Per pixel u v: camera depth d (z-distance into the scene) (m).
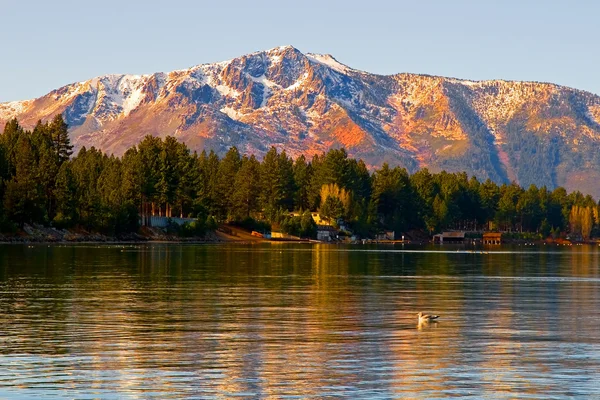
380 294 110.12
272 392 51.06
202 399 49.47
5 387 51.94
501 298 105.94
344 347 65.88
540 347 66.31
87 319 80.94
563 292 115.62
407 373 56.31
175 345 66.25
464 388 52.22
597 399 49.78
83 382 53.25
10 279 127.56
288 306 93.88
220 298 102.19
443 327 77.25
